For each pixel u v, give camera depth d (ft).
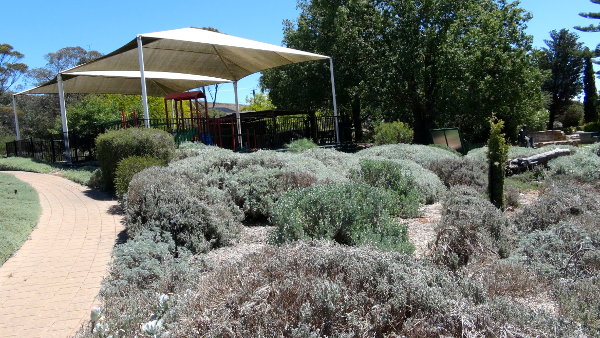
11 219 21.36
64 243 19.03
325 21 71.05
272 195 23.12
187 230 18.04
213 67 61.11
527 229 18.97
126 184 25.11
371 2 69.82
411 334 8.68
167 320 10.15
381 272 9.92
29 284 14.69
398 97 69.72
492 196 24.77
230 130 59.72
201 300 9.45
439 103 65.77
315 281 9.22
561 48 136.98
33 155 57.52
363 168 26.91
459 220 16.75
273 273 9.73
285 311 8.69
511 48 67.21
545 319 9.97
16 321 12.09
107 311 11.42
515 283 13.29
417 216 23.71
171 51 52.16
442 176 33.60
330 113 85.40
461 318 8.68
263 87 86.89
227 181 23.86
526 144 60.29
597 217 18.67
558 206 19.70
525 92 68.95
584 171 31.99
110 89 67.15
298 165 26.53
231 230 19.52
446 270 12.59
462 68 62.85
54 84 58.29
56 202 27.40
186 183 22.21
